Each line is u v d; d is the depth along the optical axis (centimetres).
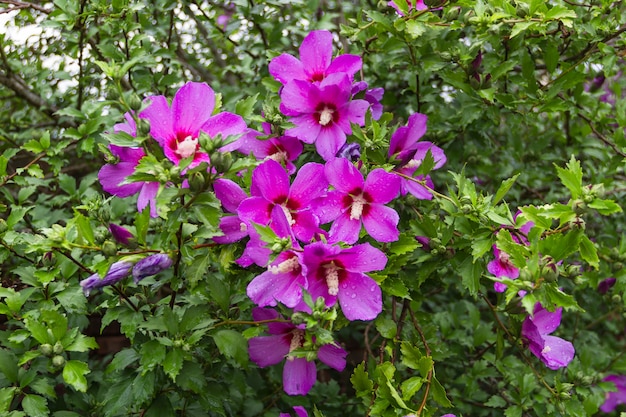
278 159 76
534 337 75
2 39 104
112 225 65
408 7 83
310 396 103
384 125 75
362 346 112
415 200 80
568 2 89
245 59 115
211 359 76
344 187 70
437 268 81
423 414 67
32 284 77
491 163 121
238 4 98
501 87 103
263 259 65
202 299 77
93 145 92
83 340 68
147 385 67
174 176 60
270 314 71
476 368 100
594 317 129
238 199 67
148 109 64
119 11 90
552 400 80
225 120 66
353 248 63
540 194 117
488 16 82
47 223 95
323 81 73
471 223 75
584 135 107
